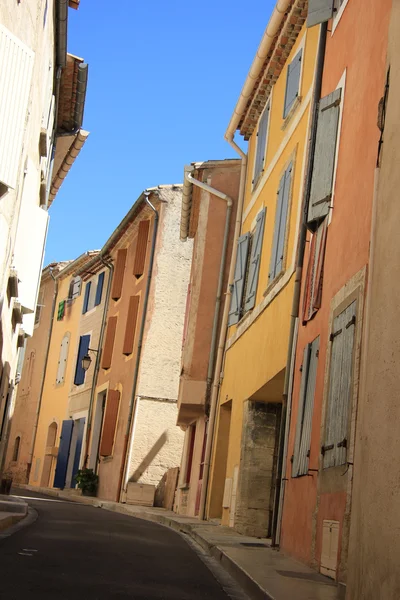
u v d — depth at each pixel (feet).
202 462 63.67
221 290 63.72
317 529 29.32
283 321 41.55
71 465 105.70
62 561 25.80
